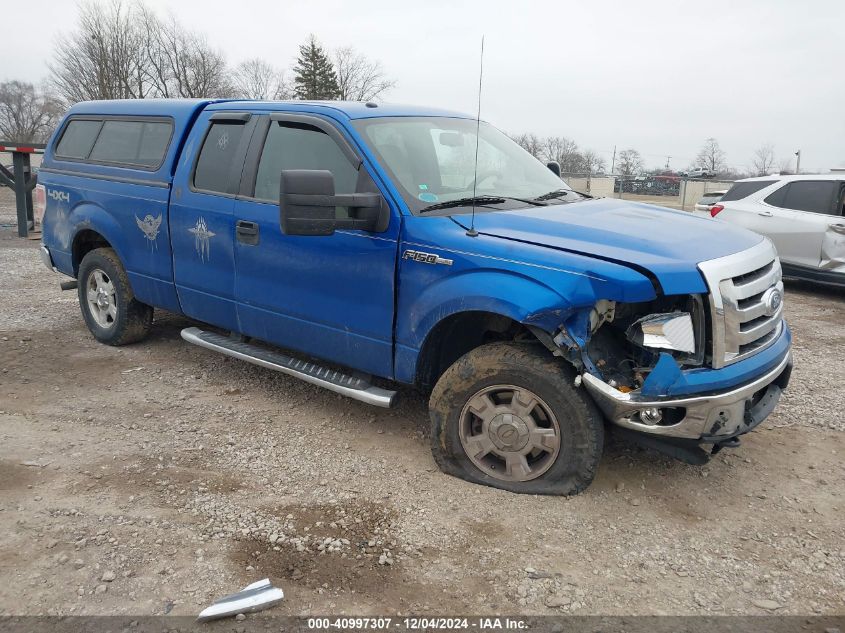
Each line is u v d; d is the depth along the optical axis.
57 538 3.16
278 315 4.50
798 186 9.40
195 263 4.95
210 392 5.05
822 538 3.32
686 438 3.31
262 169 4.54
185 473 3.82
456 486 3.72
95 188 5.74
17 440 4.17
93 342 6.18
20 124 64.31
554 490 3.55
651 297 3.14
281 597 2.77
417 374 3.90
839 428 4.61
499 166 4.61
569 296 3.22
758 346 3.53
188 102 5.27
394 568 3.02
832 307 8.66
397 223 3.81
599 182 27.12
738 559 3.14
